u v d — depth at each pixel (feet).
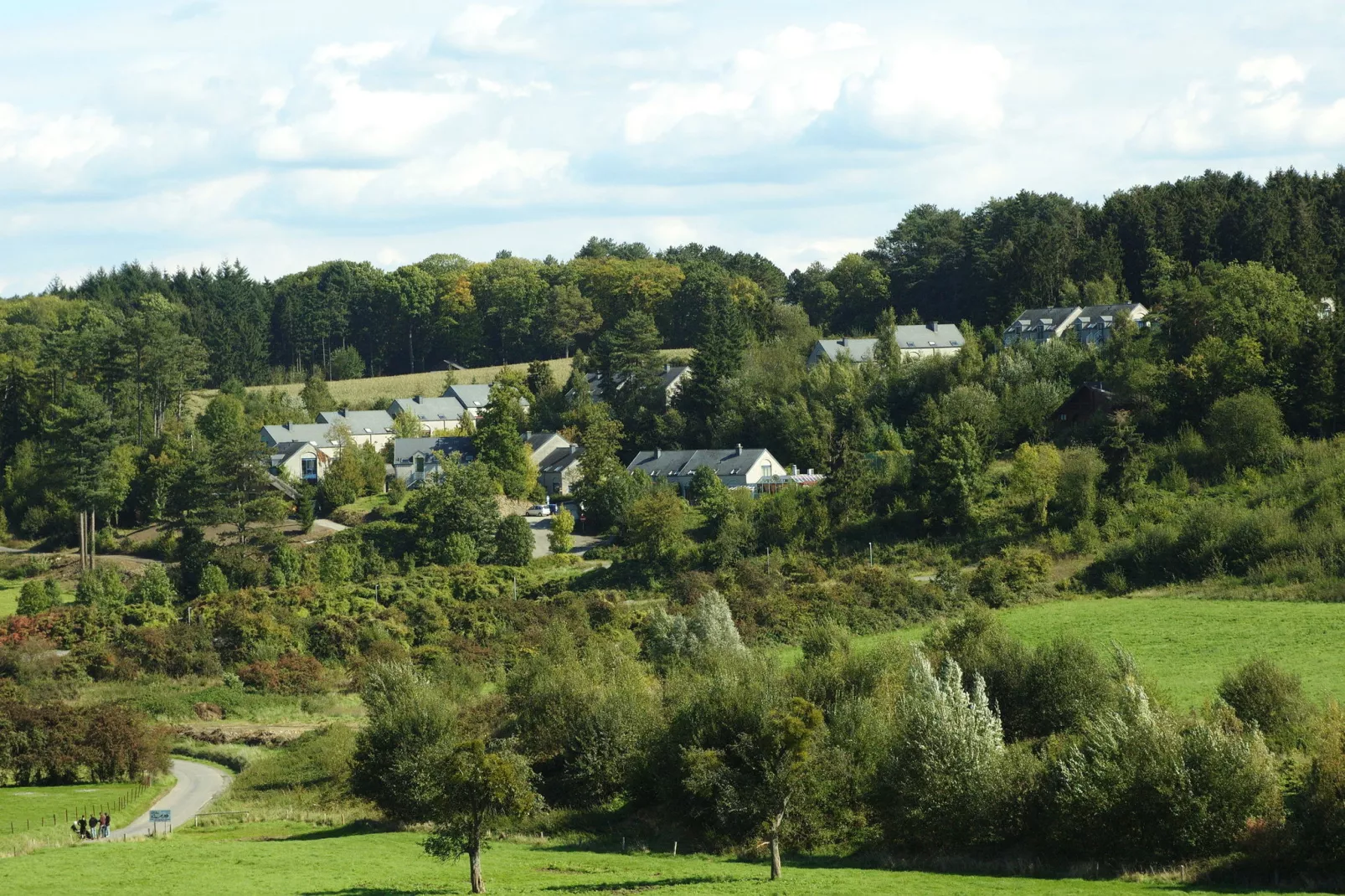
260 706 331.77
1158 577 337.93
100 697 336.29
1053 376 499.51
